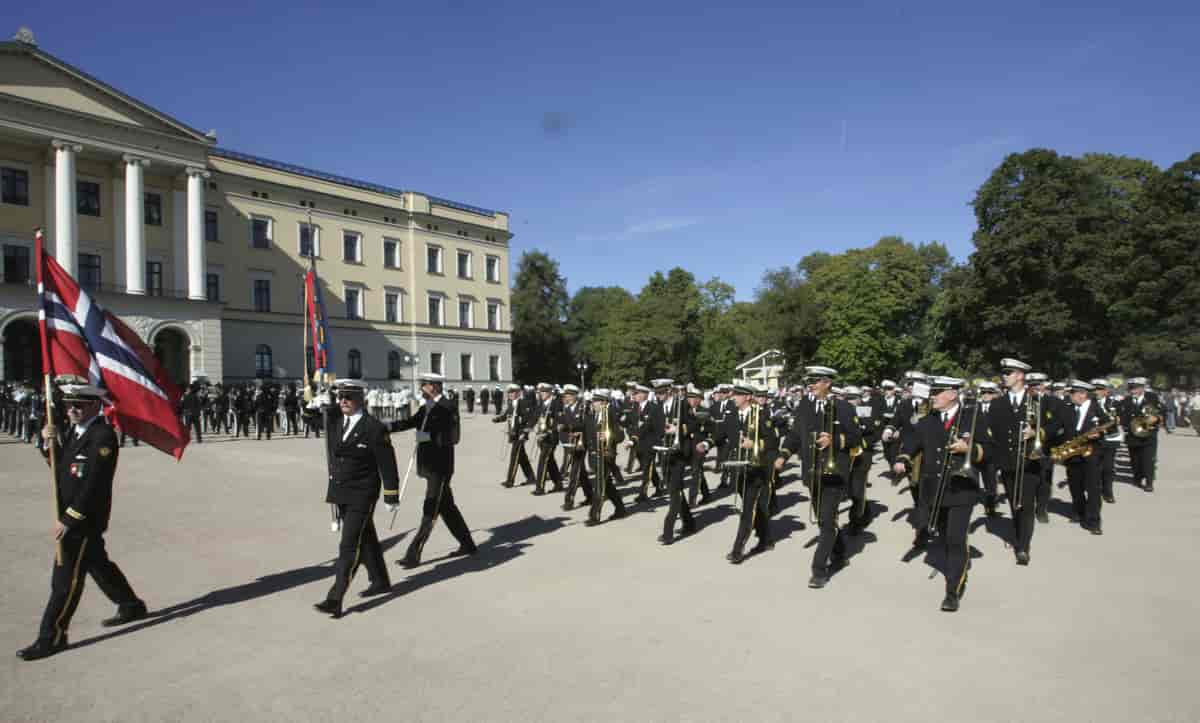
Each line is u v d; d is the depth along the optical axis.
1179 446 24.14
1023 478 8.30
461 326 62.09
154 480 15.34
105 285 39.97
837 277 69.88
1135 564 8.16
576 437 12.12
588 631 5.96
